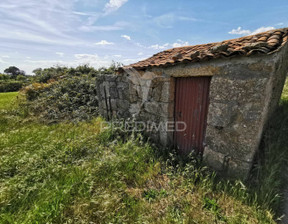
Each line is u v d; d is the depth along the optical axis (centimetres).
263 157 240
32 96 762
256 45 171
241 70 195
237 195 193
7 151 295
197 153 293
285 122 315
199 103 272
